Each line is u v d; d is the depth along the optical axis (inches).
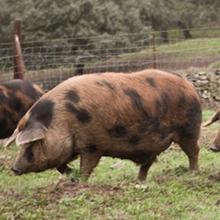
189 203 275.7
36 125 310.5
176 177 337.1
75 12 1061.1
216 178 324.2
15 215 265.3
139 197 283.4
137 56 1002.7
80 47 1031.6
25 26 1069.1
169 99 336.8
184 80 350.6
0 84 457.1
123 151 329.7
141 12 1250.0
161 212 264.7
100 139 319.6
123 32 1102.4
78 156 346.0
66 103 314.7
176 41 1248.8
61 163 320.2
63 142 313.0
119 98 321.4
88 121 315.0
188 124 346.3
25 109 453.4
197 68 841.5
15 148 491.2
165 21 1338.6
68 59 957.8
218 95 702.5
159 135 336.8
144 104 327.0
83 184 305.4
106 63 917.8
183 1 1473.9
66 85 320.5
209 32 1354.6
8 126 452.8
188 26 1387.8
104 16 1080.8
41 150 313.1
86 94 317.1
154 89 333.7
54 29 1063.0
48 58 916.6
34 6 1092.5
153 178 347.3
